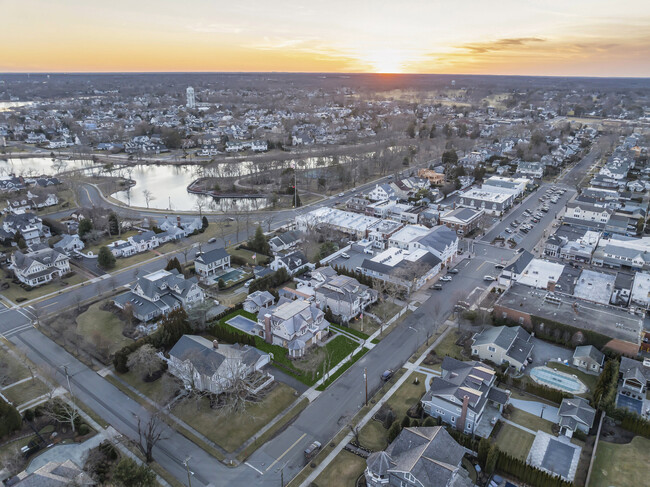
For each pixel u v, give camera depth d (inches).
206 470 2763.3
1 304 4685.0
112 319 4409.5
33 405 3267.7
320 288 4650.6
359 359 3855.8
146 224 6939.0
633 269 5467.5
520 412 3243.1
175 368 3572.8
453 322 4379.9
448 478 2397.9
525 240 6535.4
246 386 3422.7
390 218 7450.8
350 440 2994.6
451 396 3036.4
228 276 5359.3
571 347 3971.5
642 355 3779.5
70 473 2477.9
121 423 3125.0
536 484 2632.9
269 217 7337.6
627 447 2925.7
